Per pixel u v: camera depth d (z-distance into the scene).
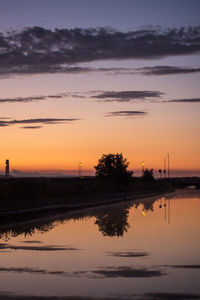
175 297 12.44
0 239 24.30
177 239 23.92
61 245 22.02
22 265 16.94
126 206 55.31
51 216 39.44
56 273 15.52
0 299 12.20
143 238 24.47
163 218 37.03
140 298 12.34
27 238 24.69
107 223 33.16
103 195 76.56
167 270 16.03
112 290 13.17
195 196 91.38
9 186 55.94
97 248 21.03
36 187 61.72
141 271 15.85
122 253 19.59
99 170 101.19
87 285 13.76
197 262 17.52
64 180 117.25
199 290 13.17
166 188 138.00
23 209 40.50
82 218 37.94
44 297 12.41
